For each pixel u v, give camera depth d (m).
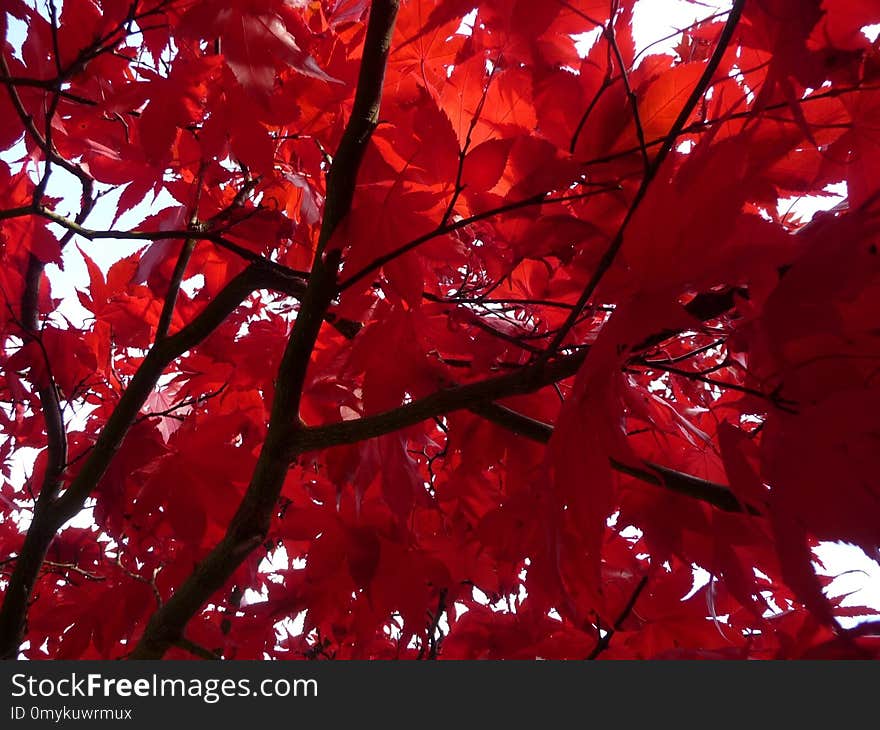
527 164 1.21
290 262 2.24
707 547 1.60
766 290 0.88
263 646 2.52
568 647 2.10
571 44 1.22
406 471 1.83
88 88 1.96
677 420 1.50
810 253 0.84
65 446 2.54
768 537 1.38
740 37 1.06
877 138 1.03
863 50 0.97
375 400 1.62
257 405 2.43
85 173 1.88
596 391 0.96
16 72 1.85
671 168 1.16
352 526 2.04
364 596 2.14
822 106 1.04
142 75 1.80
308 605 2.17
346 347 1.89
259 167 1.56
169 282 2.40
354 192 1.33
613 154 1.24
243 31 1.29
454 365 1.80
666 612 1.98
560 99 1.25
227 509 1.96
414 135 1.31
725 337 1.30
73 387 2.54
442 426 2.02
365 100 1.28
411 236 1.35
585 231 1.28
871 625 0.80
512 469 1.81
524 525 1.50
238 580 2.63
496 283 1.61
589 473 0.97
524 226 1.30
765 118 1.05
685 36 1.40
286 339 2.38
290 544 2.49
